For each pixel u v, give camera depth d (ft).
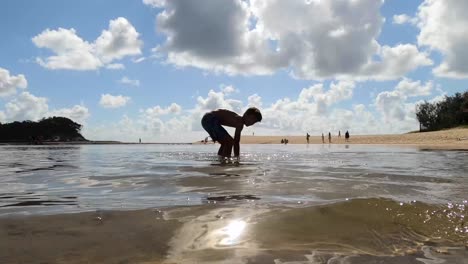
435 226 7.64
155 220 7.79
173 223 7.55
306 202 9.60
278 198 10.25
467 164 24.34
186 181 14.01
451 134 138.62
